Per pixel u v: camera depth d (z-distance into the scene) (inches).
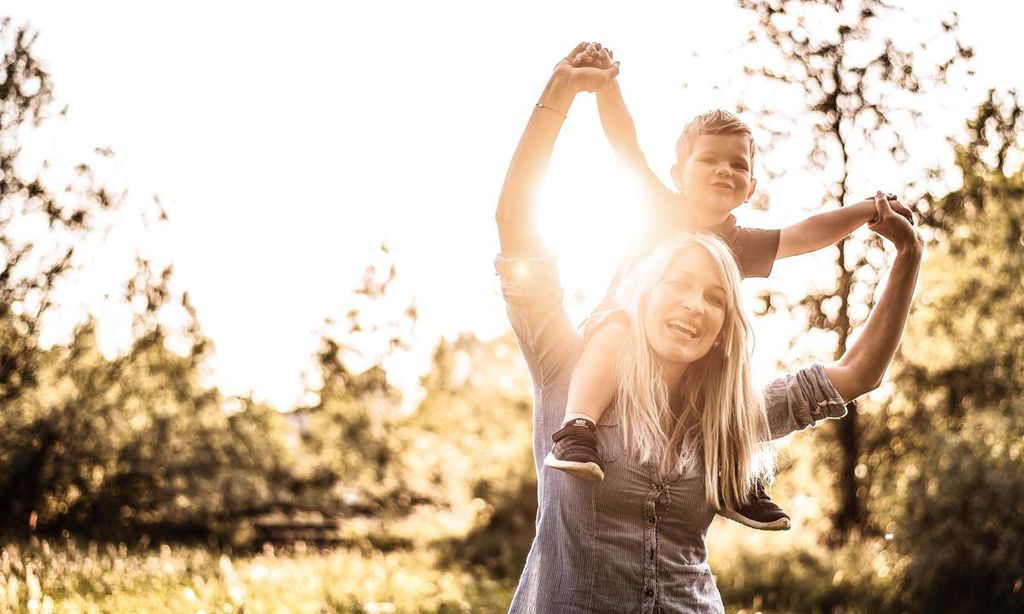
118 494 823.1
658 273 94.1
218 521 968.3
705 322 92.0
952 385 782.5
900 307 104.2
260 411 1151.6
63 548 421.7
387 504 1359.5
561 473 92.4
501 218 91.0
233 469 1020.5
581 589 90.7
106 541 767.7
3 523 724.0
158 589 305.9
